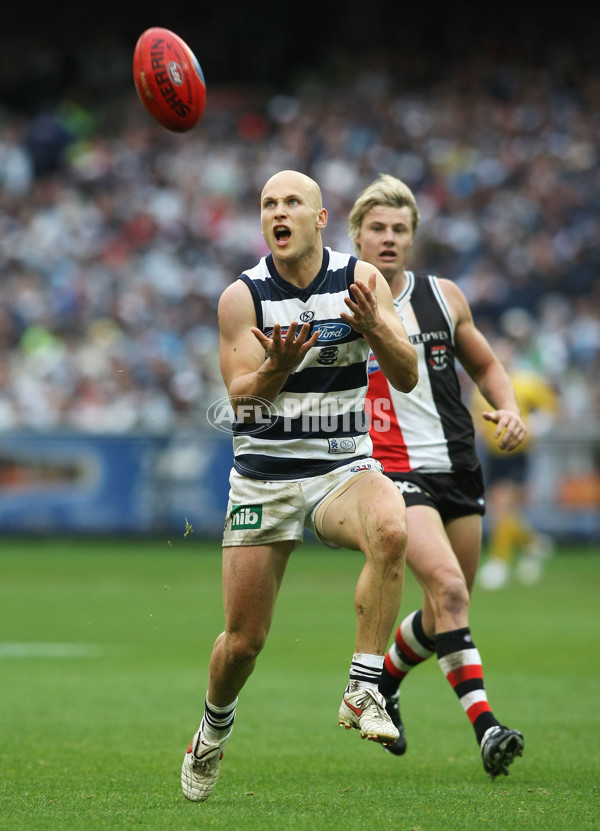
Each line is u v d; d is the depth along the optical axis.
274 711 23.17
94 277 79.12
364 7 100.69
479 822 13.31
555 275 77.69
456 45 97.75
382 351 13.76
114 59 101.38
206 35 103.19
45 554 56.31
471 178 84.56
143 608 40.06
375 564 13.62
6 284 78.25
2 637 33.91
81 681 26.61
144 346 72.69
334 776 17.05
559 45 95.81
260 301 14.20
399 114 90.56
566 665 29.17
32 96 100.56
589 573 52.12
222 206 84.50
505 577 51.03
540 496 60.00
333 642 33.28
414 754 19.14
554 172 84.56
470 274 78.44
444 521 19.28
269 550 14.15
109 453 61.06
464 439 19.33
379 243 19.36
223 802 14.83
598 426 60.84
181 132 16.08
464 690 17.09
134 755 18.39
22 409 67.62
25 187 86.38
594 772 17.20
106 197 85.38
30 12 104.06
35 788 15.66
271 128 91.38
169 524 60.72
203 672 28.09
